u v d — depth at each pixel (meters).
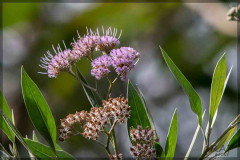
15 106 11.69
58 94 11.48
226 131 4.84
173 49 11.86
